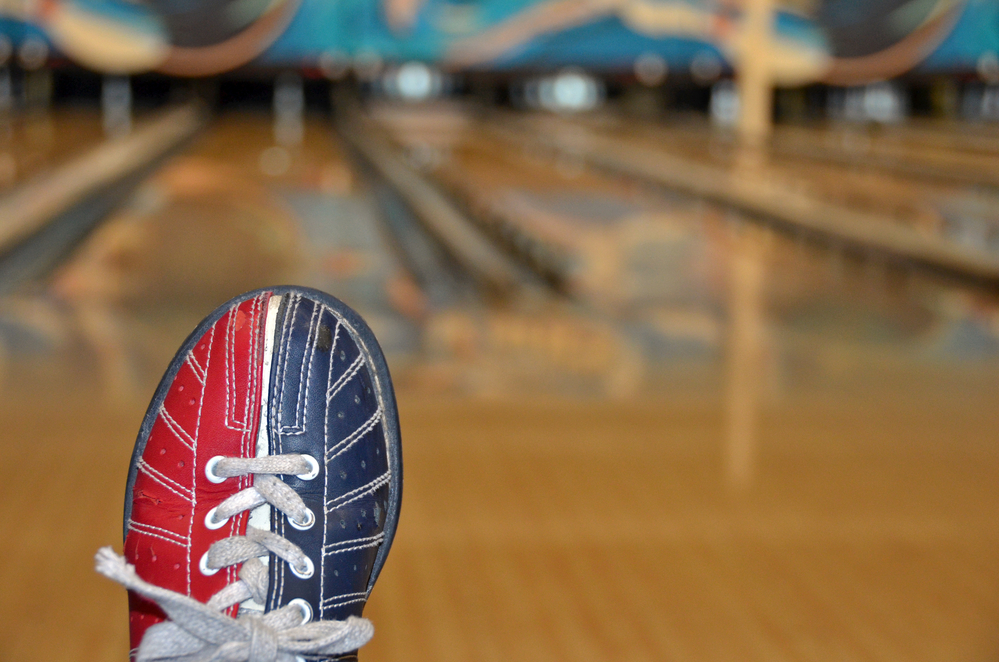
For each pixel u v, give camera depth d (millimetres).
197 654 746
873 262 4926
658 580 1486
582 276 4496
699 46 10414
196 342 870
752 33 9320
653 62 10570
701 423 2322
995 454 2109
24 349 2922
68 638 1271
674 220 6090
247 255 4766
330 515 842
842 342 3361
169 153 8281
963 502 1826
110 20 10195
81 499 1742
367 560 855
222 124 10609
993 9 9930
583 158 8992
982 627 1359
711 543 1627
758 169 8055
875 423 2346
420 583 1459
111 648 1252
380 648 1272
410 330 3412
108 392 2463
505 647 1285
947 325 3658
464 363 2922
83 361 2795
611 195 7023
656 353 3131
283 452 846
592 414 2381
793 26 10164
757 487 1890
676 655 1274
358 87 11898
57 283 4059
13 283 4020
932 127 10352
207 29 10359
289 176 7324
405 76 12469
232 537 816
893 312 3891
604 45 10586
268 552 839
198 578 813
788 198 6609
